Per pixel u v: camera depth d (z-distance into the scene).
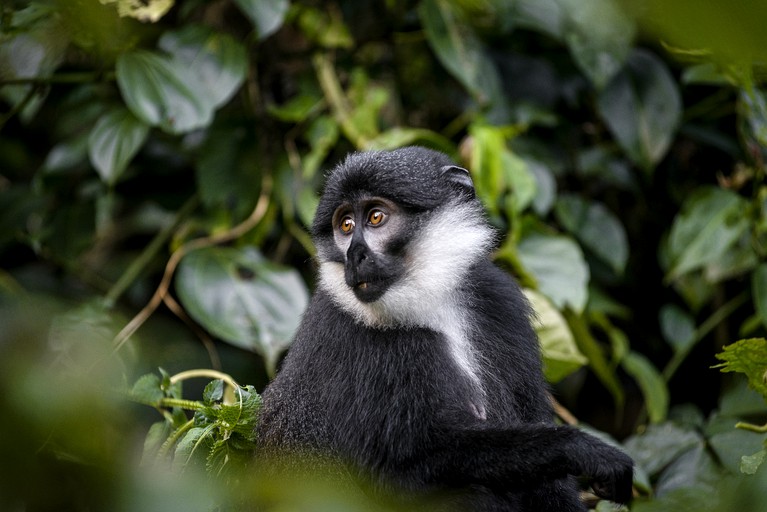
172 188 13.98
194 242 12.16
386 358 7.69
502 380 8.35
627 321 14.23
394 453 7.38
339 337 7.93
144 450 8.36
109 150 11.95
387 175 8.05
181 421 8.43
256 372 13.43
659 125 12.82
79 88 13.79
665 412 11.90
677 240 12.34
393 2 13.51
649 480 10.27
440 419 7.39
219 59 12.19
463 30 12.84
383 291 7.83
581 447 6.75
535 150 13.41
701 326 13.77
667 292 14.06
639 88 12.95
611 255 12.88
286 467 7.77
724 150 13.49
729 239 12.02
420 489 7.27
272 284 11.55
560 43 14.05
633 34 11.99
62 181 14.03
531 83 13.88
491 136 11.58
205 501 2.15
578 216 13.00
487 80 12.87
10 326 2.03
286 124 13.29
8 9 9.52
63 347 10.43
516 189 11.70
